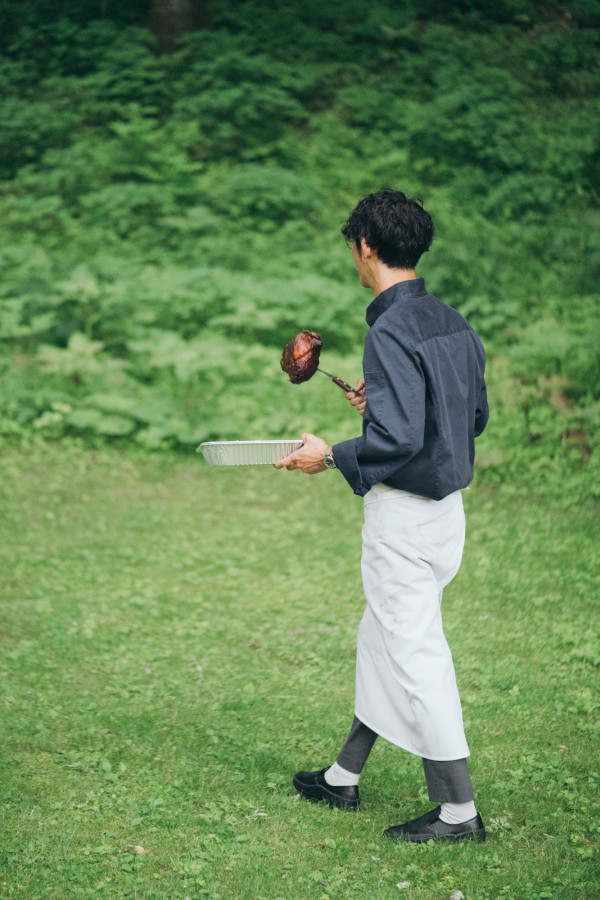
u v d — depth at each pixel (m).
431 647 2.89
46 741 3.61
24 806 3.15
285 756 3.54
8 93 13.50
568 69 13.41
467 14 14.41
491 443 7.25
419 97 13.02
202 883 2.74
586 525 6.02
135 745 3.61
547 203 11.12
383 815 3.15
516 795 3.24
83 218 10.98
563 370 7.99
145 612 4.90
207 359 8.20
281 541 5.94
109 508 6.48
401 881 2.78
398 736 2.95
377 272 2.94
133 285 9.13
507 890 2.71
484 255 9.84
